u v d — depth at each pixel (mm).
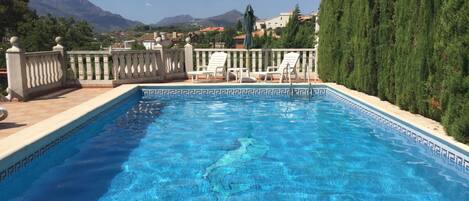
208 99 10398
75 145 5875
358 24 9438
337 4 11070
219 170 4789
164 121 7602
